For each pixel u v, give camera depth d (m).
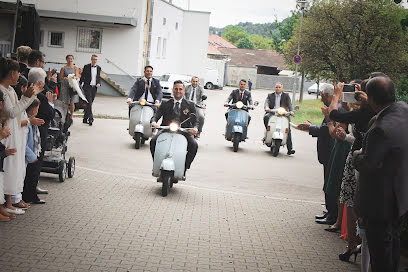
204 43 55.62
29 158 8.02
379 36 36.22
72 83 11.97
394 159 5.22
